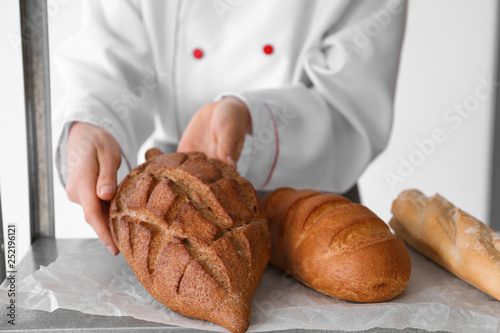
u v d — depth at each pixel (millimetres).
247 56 1075
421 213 827
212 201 704
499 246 732
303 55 1067
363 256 693
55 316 668
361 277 688
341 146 1073
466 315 677
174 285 660
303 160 1007
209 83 1089
